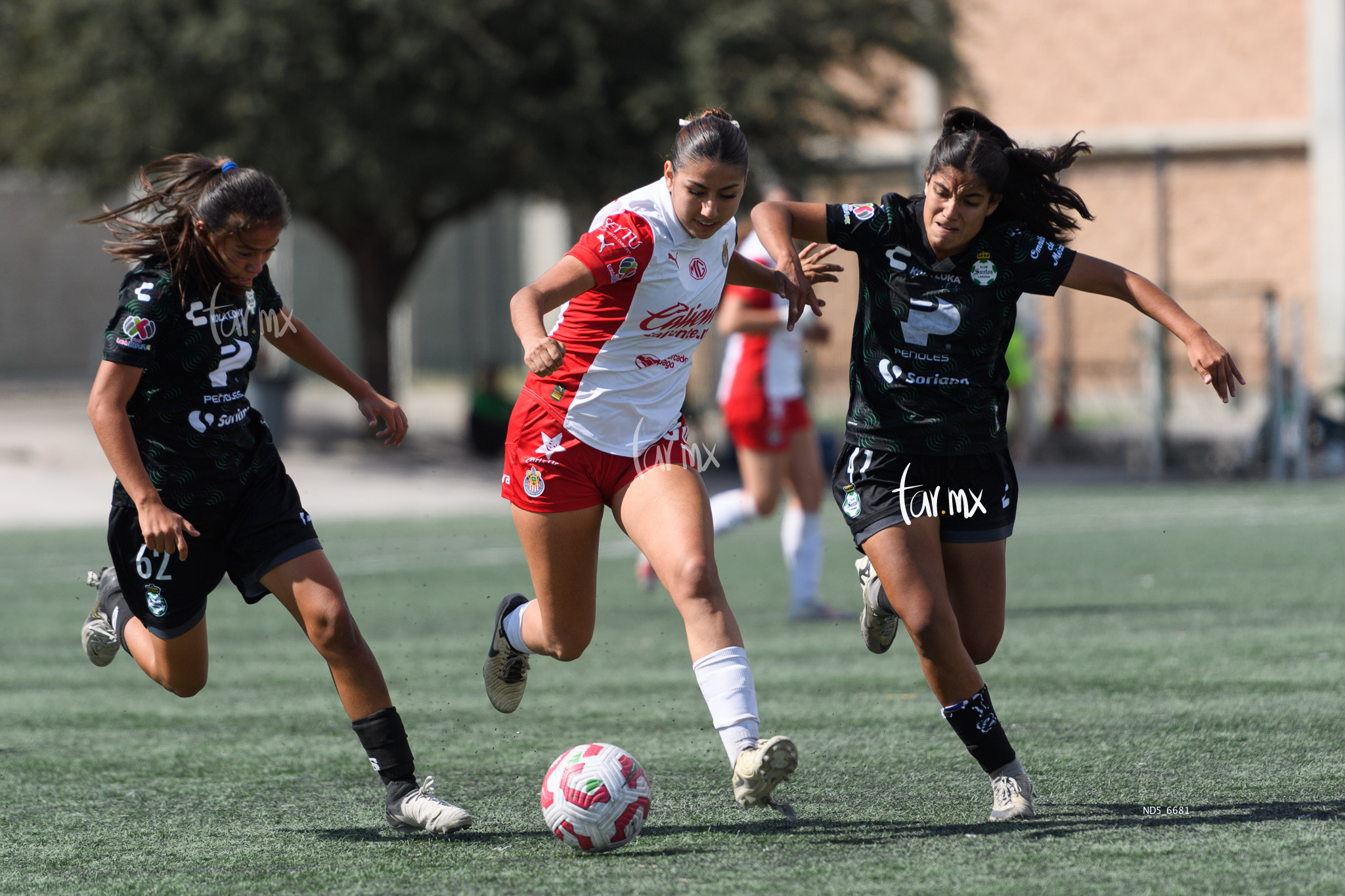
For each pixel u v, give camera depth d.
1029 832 12.54
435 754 17.30
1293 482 62.56
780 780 12.01
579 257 13.00
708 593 12.84
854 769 15.63
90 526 52.28
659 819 13.62
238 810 14.41
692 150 12.93
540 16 63.56
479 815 14.04
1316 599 28.72
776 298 27.91
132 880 11.76
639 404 13.77
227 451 13.30
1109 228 104.00
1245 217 100.94
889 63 98.31
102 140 61.41
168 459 13.06
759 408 28.58
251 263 12.90
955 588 14.21
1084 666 21.81
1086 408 93.81
